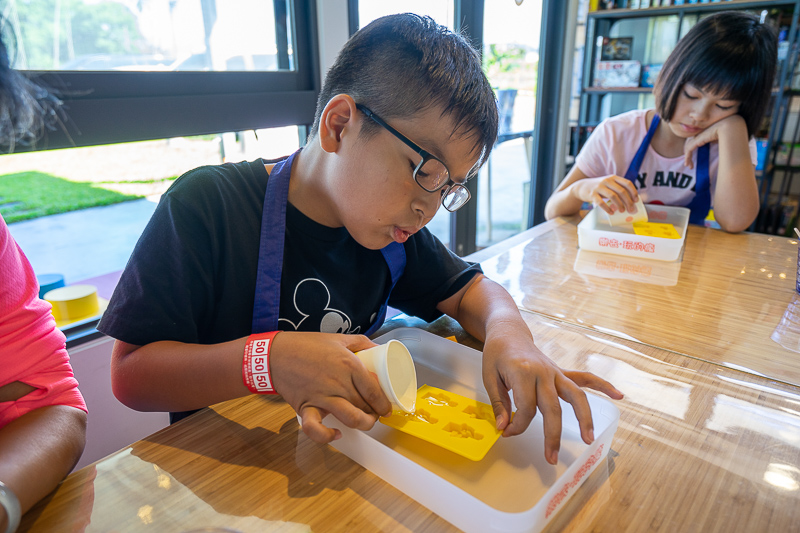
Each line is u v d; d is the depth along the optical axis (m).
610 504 0.43
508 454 0.49
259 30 1.40
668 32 2.87
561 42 2.72
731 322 0.79
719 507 0.43
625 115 1.61
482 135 0.57
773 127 2.67
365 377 0.48
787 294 0.90
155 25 1.21
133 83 1.09
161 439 0.51
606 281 0.96
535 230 1.32
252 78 1.33
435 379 0.64
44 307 0.53
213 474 0.46
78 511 0.41
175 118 1.16
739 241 1.22
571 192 1.41
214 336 0.67
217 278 0.65
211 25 1.31
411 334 0.69
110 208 3.32
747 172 1.31
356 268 0.75
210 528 0.40
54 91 0.95
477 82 0.56
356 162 0.56
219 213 0.64
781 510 0.43
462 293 0.78
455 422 0.51
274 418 0.55
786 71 2.57
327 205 0.67
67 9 1.06
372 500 0.43
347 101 0.55
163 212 0.61
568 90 2.91
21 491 0.40
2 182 3.11
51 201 3.24
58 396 0.51
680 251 1.10
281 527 0.40
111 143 1.06
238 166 0.70
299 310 0.70
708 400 0.59
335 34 1.48
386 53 0.55
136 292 0.58
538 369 0.51
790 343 0.72
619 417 0.52
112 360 0.61
